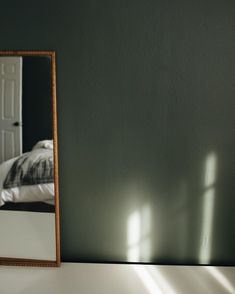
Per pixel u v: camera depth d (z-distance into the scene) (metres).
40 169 1.93
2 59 1.83
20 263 2.02
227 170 1.98
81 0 1.82
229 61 1.86
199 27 1.83
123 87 1.90
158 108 1.92
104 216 2.06
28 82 1.85
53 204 1.96
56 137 1.90
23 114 1.87
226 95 1.90
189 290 1.81
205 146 1.96
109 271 2.00
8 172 1.92
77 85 1.90
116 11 1.82
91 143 1.97
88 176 2.01
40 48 1.87
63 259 2.11
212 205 2.03
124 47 1.85
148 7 1.81
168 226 2.06
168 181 2.00
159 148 1.97
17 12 1.83
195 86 1.89
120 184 2.01
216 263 2.10
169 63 1.87
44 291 1.78
